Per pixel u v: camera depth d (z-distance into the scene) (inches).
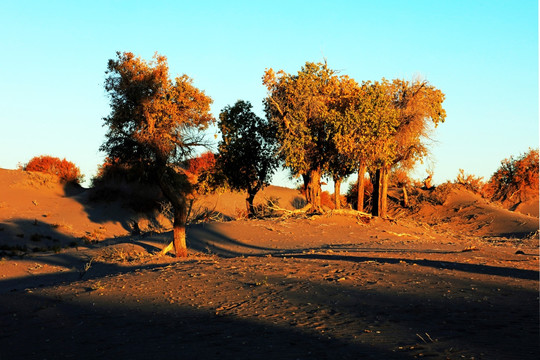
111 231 1871.3
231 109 1943.9
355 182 2508.6
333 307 437.4
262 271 653.3
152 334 371.6
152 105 1000.2
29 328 417.4
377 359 284.0
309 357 292.2
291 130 1664.6
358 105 1678.2
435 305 432.1
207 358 298.8
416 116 1738.4
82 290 611.5
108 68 996.6
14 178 2219.5
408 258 790.5
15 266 1047.6
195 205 2094.0
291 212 1669.5
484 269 645.3
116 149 1023.6
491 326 351.9
